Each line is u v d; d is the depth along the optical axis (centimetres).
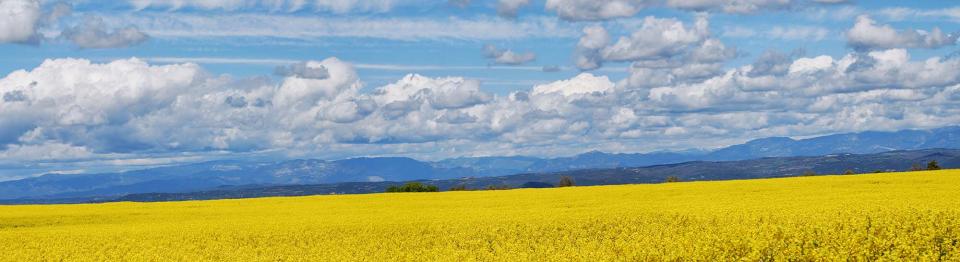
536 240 2905
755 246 2103
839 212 2981
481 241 2773
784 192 4688
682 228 2867
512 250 2392
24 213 5016
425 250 2530
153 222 4294
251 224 3706
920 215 2705
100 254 2719
